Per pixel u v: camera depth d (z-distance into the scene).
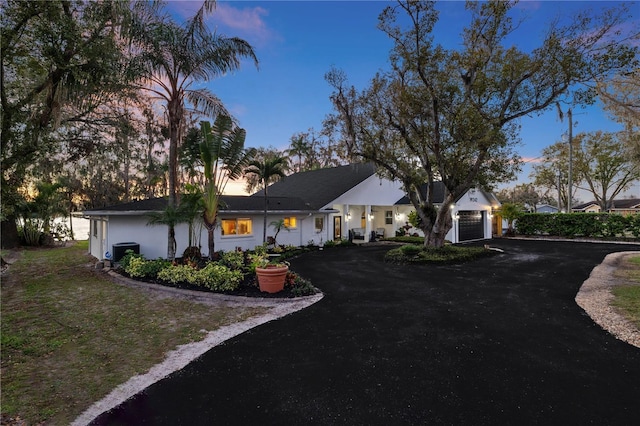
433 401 3.34
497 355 4.41
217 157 11.04
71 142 13.07
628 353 4.44
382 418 3.06
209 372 4.00
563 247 17.61
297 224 17.70
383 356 4.41
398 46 11.98
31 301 7.12
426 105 12.31
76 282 9.04
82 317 6.07
